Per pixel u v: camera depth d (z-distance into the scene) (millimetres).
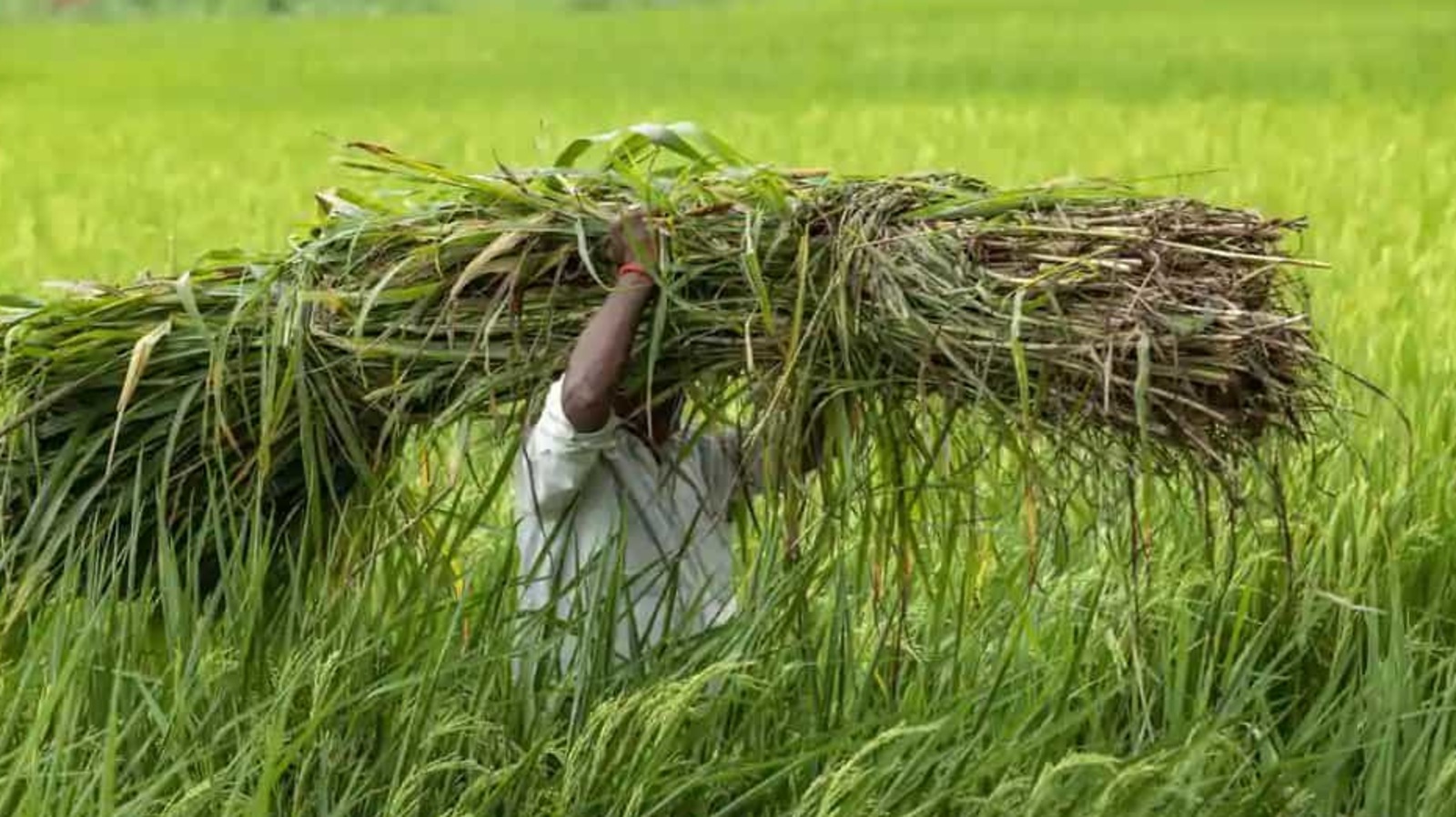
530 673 8023
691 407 8938
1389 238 19344
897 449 7949
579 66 53250
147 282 8547
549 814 7645
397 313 8070
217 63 57375
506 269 7883
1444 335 14219
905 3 77688
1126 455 7621
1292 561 8406
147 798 7406
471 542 9805
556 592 8016
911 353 7582
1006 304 7387
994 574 9258
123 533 8570
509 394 8086
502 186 8031
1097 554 9469
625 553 8117
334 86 48719
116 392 8430
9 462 8547
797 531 7934
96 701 8266
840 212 7812
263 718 7754
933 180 8000
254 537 8219
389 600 8461
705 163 8141
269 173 29109
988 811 7289
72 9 87812
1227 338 7227
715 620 8180
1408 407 12562
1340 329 14250
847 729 7691
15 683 8461
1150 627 9078
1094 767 7488
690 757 8008
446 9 88062
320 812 7750
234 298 8383
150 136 36000
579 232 7762
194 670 8148
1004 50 53781
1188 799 7273
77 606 8594
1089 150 28281
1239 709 8305
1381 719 8383
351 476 8531
